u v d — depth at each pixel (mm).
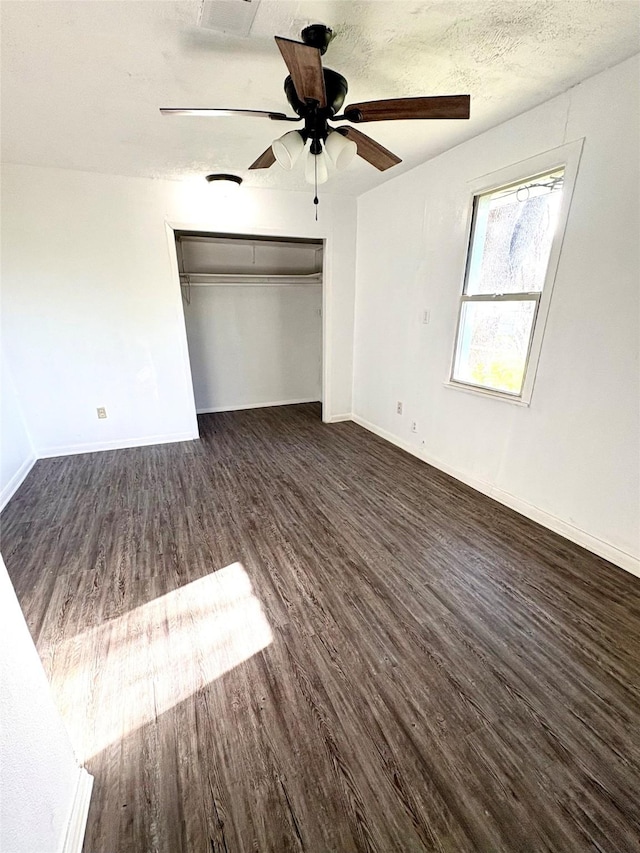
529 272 2449
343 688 1471
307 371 5820
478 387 2898
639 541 2031
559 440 2357
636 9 1439
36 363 3506
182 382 4070
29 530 2551
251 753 1255
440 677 1513
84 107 2123
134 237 3510
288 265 5379
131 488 3127
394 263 3668
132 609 1873
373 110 1588
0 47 1604
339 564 2188
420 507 2793
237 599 1933
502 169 2457
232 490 3080
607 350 2039
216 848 1036
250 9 1413
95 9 1397
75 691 1463
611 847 1029
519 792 1148
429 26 1528
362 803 1129
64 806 1022
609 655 1604
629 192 1850
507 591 1967
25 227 3207
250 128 2381
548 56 1747
